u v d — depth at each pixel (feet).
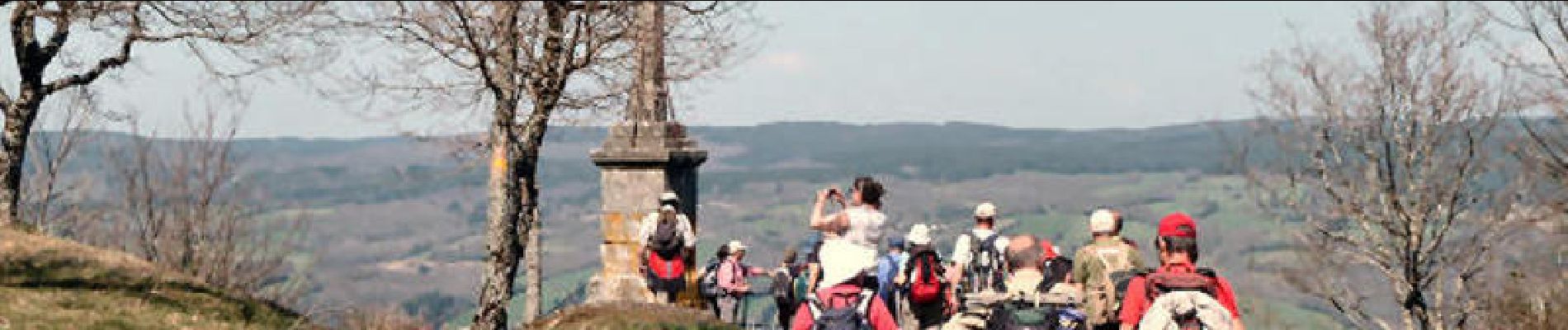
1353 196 169.99
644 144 90.68
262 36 78.95
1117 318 45.65
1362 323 164.96
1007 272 70.03
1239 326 38.55
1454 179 155.22
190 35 85.35
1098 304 46.19
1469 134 156.87
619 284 90.68
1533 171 144.05
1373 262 167.53
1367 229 167.94
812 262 56.03
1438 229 157.17
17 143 109.60
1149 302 39.55
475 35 73.87
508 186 79.05
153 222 158.51
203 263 155.94
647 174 90.99
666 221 81.25
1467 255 146.30
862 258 49.52
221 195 163.84
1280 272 177.37
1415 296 161.89
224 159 168.76
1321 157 176.55
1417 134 163.84
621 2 79.51
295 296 147.02
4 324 60.95
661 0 83.35
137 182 159.12
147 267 96.37
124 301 73.92
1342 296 168.25
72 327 63.41
